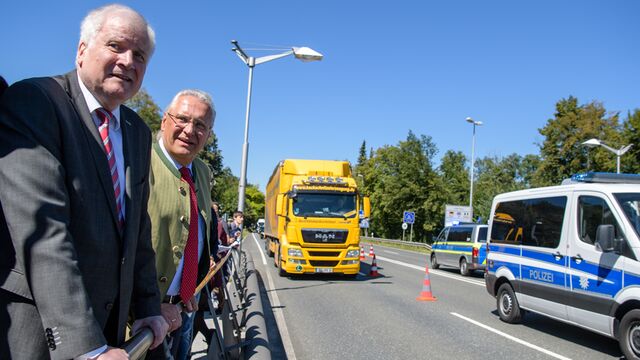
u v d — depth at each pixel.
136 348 1.85
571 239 7.46
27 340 1.60
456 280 15.99
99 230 1.86
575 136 36.94
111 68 2.04
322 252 15.10
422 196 52.66
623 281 6.43
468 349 7.20
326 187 15.43
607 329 6.66
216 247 4.46
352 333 8.10
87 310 1.57
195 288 3.28
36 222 1.54
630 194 6.83
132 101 30.81
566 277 7.46
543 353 7.04
